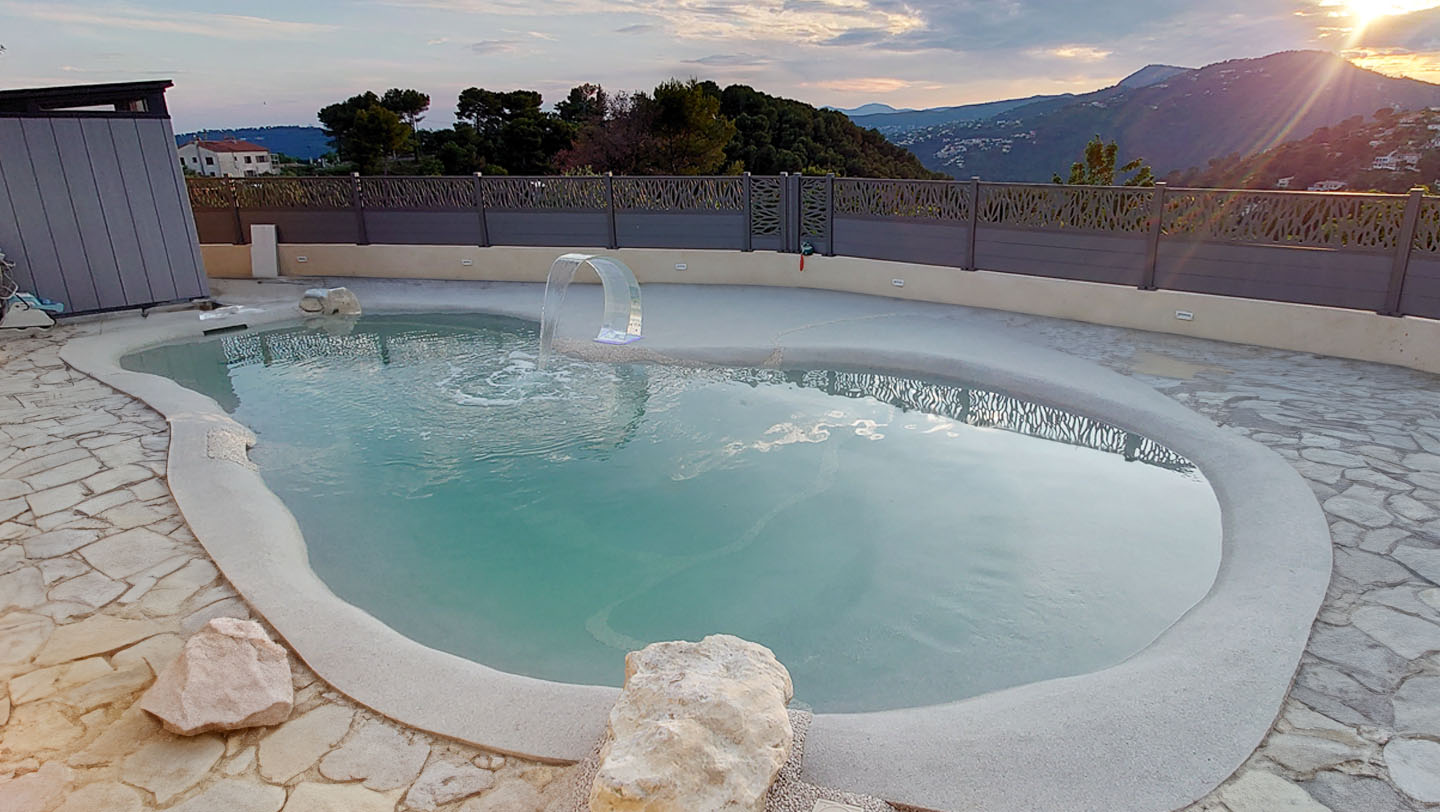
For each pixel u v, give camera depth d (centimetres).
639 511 521
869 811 236
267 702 283
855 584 436
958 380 715
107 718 287
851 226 1030
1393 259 675
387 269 1198
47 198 905
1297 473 476
